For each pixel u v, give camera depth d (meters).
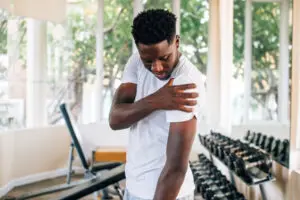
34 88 4.99
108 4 5.36
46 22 5.02
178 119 1.03
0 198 3.99
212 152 3.34
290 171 2.15
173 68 1.07
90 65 5.38
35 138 4.84
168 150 1.05
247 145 2.79
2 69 4.31
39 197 4.07
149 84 1.16
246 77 3.15
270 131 2.52
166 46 0.99
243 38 3.25
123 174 2.16
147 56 1.01
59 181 4.86
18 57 4.68
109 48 5.41
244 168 2.23
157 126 1.12
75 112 5.31
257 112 2.83
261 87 2.76
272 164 2.34
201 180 3.16
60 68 5.20
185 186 1.16
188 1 5.27
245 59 3.23
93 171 3.52
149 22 0.97
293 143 2.15
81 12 5.27
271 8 2.61
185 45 5.31
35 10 4.28
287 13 2.30
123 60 5.43
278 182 2.30
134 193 1.18
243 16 3.26
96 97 5.41
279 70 2.42
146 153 1.14
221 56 4.18
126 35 5.39
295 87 2.16
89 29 5.33
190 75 1.08
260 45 2.86
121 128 1.18
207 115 4.72
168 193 1.03
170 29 0.99
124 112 1.13
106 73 5.43
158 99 1.05
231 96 3.62
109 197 3.93
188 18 5.29
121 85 1.25
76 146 3.61
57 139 5.14
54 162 5.11
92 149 4.89
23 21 4.75
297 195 2.07
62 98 5.23
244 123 3.18
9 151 4.41
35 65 4.98
